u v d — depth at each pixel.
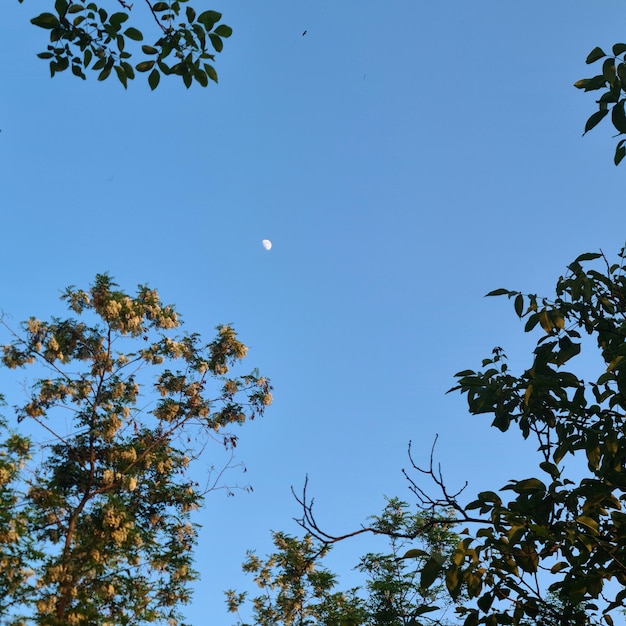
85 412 18.41
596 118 4.91
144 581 17.47
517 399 5.41
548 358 5.21
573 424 5.33
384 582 17.44
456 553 4.32
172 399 20.11
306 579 19.92
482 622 4.46
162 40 5.27
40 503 17.00
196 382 20.41
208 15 5.20
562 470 4.85
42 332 18.33
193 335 20.70
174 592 17.44
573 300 5.49
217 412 20.20
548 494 4.72
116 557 17.22
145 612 16.80
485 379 5.50
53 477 17.53
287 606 19.62
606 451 5.03
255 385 20.73
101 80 5.40
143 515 18.52
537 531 4.29
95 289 18.84
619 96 4.82
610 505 4.82
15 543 16.00
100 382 18.75
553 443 5.34
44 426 18.02
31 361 18.14
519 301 5.16
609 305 5.52
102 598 16.88
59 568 15.74
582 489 4.72
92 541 16.25
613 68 4.80
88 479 17.67
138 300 20.03
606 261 5.74
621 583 4.58
